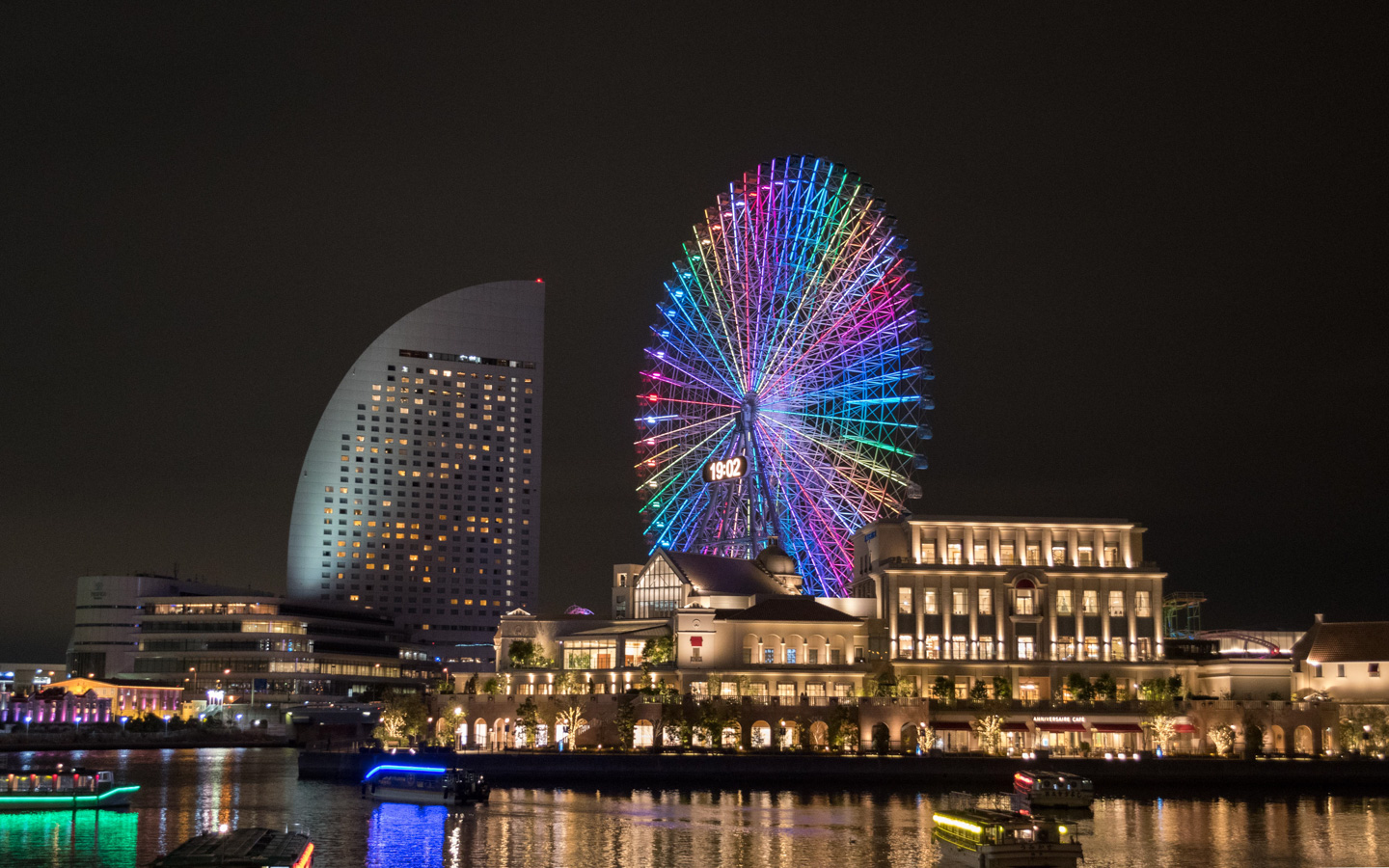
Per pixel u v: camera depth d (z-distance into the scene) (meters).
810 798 166.62
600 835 133.00
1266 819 151.50
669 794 170.00
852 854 122.69
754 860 119.81
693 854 122.94
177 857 96.25
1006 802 162.25
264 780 191.25
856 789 178.12
